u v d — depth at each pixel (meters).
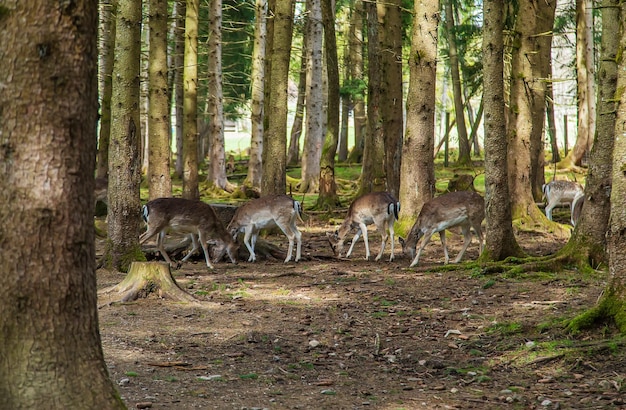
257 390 6.09
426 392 6.18
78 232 3.87
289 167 40.16
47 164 3.76
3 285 3.78
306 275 12.14
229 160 38.50
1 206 3.76
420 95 15.20
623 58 7.47
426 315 9.00
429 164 15.41
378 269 12.62
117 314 8.95
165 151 16.73
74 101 3.81
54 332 3.82
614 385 6.23
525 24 16.48
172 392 5.91
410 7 26.02
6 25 3.69
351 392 6.12
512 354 7.17
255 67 26.80
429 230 12.71
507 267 11.22
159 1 16.59
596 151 10.84
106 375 4.02
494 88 11.66
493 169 11.76
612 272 7.55
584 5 27.53
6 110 3.72
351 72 38.41
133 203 12.20
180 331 8.18
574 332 7.47
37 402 3.78
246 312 9.23
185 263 13.81
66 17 3.75
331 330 8.35
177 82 31.67
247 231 13.95
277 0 16.95
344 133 43.00
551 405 5.80
